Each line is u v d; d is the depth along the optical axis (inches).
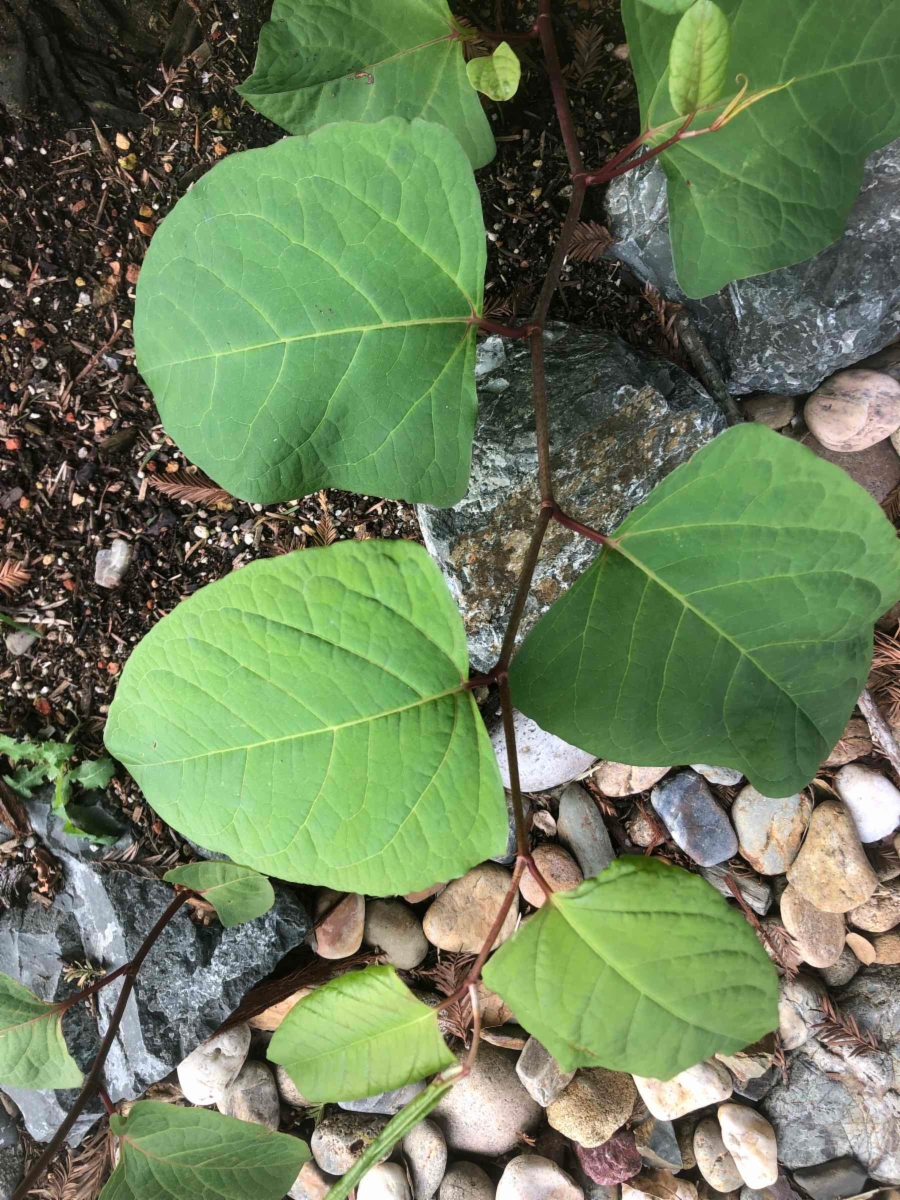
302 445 11.6
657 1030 9.4
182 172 17.7
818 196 11.9
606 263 17.7
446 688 10.7
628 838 22.6
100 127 17.2
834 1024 22.5
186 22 16.7
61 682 19.7
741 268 12.5
